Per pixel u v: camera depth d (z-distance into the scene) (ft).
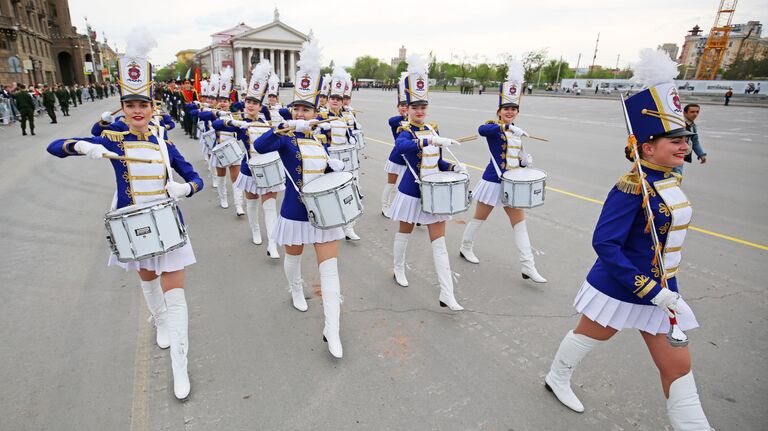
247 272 17.01
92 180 31.45
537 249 19.31
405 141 13.92
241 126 19.25
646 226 8.01
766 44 275.39
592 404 10.30
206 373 11.18
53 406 10.02
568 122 69.36
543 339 12.78
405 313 14.12
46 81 176.24
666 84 7.72
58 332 12.87
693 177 32.50
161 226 9.89
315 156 12.66
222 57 255.09
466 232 17.84
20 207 24.77
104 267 17.26
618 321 8.47
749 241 20.22
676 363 8.12
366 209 25.32
